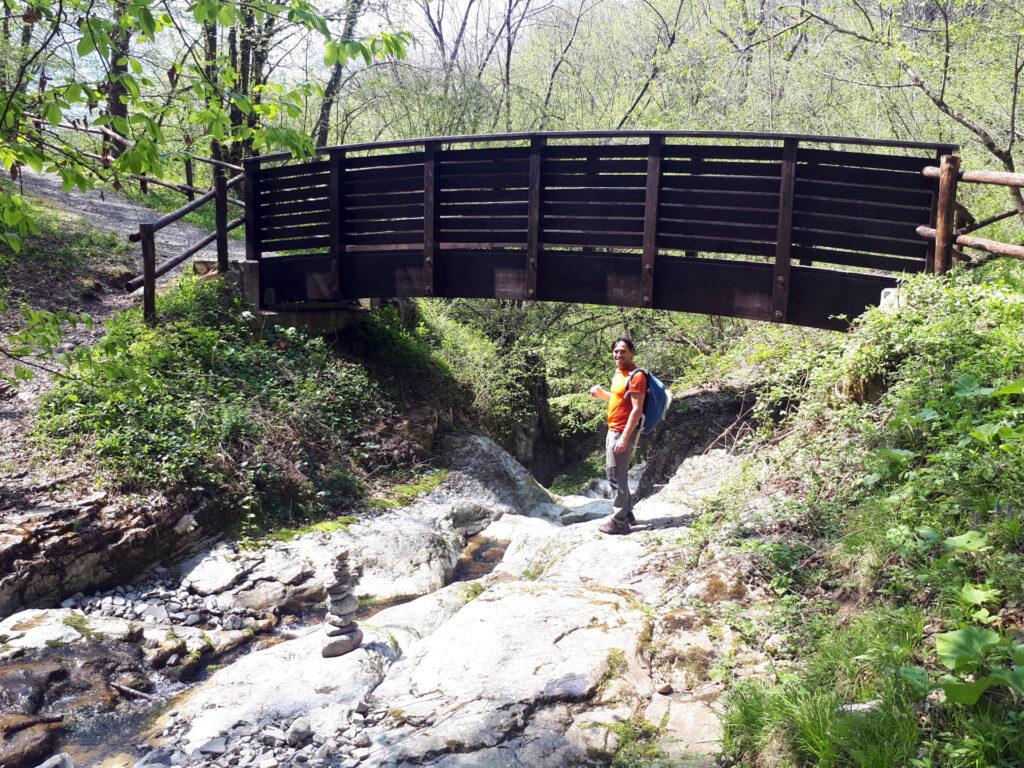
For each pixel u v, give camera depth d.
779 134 7.95
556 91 24.34
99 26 3.71
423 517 8.52
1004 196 10.37
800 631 4.06
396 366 11.68
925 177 7.60
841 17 12.88
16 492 6.49
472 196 9.77
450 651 4.41
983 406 4.80
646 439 11.24
